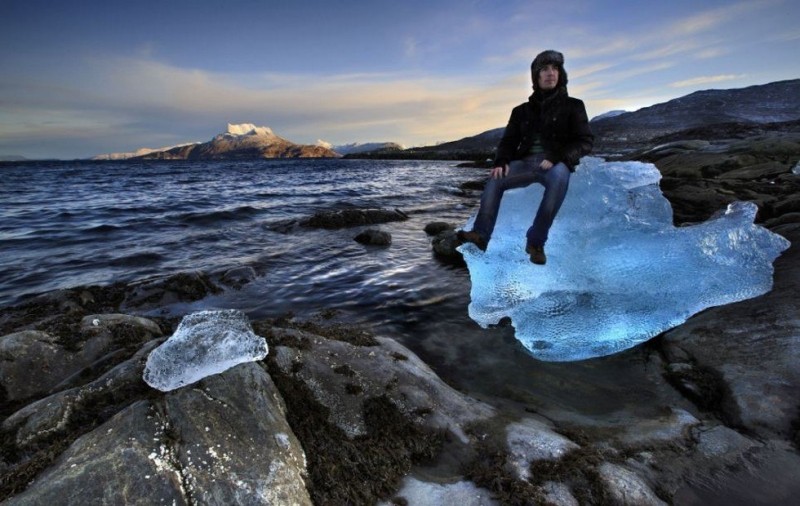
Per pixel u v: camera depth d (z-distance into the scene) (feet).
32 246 29.35
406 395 9.12
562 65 14.84
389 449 7.74
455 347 13.78
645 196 15.67
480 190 68.69
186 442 6.49
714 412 9.67
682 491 7.27
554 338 13.07
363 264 24.13
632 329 12.80
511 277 15.33
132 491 5.67
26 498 5.49
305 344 10.18
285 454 6.82
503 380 11.59
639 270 13.82
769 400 9.19
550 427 9.01
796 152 37.27
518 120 16.12
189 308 17.79
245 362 8.25
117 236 32.71
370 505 6.55
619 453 8.14
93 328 11.44
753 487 7.32
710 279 13.33
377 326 15.78
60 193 72.02
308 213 44.83
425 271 22.45
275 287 20.36
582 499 6.77
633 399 10.39
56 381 9.94
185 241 30.66
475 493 6.82
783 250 14.85
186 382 7.54
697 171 37.73
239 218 41.73
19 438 7.40
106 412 7.79
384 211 39.40
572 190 15.62
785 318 11.27
